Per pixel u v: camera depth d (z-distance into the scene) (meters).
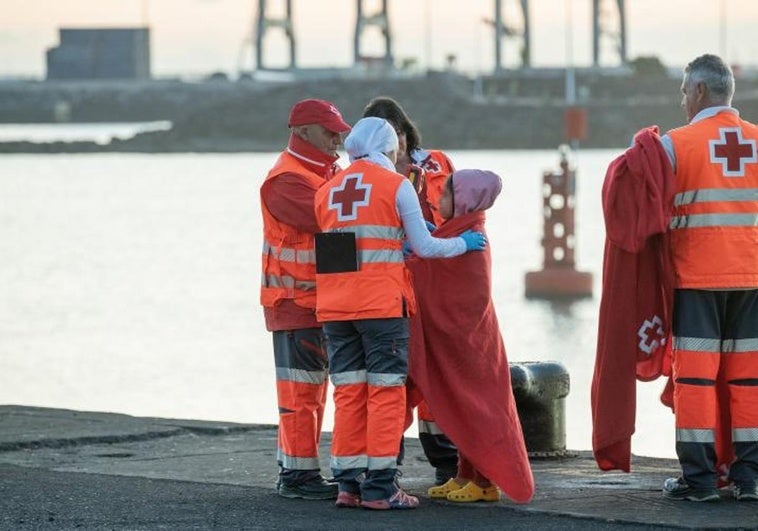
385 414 30.34
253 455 38.62
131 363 102.81
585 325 133.38
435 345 30.61
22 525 29.16
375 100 32.62
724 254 30.31
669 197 30.27
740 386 30.78
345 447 30.73
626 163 30.41
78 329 125.75
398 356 30.31
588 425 67.19
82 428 42.47
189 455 38.62
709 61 31.00
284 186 31.17
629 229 30.41
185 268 180.25
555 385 37.84
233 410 78.81
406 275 30.41
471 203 30.70
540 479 34.28
